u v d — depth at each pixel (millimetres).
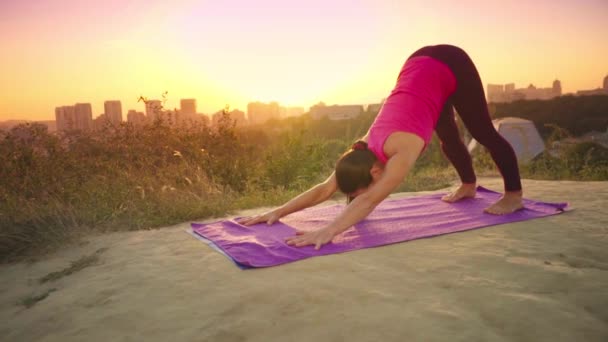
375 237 3072
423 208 4082
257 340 1677
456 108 3670
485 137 3684
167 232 3686
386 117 3100
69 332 1916
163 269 2617
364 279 2227
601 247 2670
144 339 1765
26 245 3516
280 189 6051
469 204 4195
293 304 1958
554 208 3809
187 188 5363
